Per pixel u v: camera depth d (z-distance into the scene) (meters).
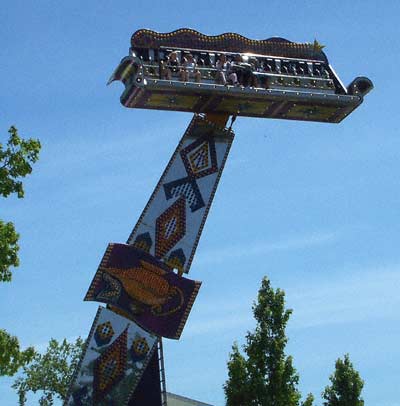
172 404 90.50
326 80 63.69
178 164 61.06
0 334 51.31
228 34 62.78
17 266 52.34
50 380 95.69
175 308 59.53
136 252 59.78
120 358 59.00
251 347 72.06
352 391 77.81
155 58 60.72
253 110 62.50
